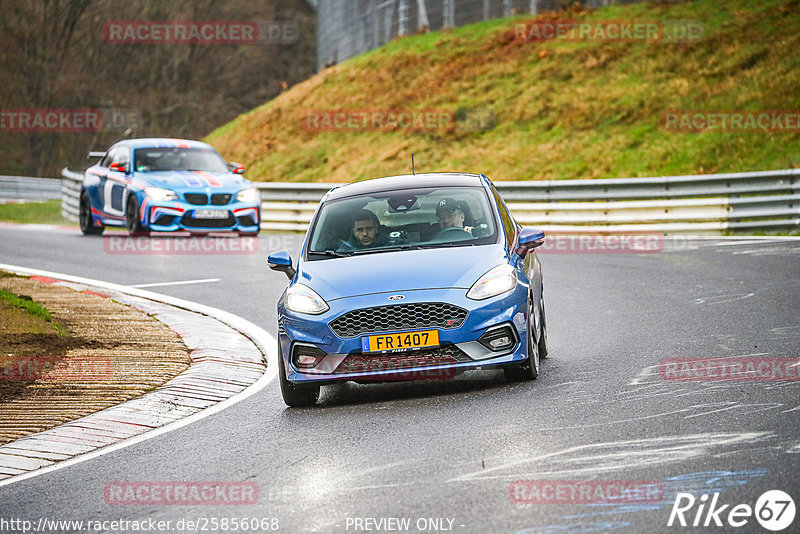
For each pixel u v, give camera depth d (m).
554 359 32.59
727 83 113.06
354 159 129.88
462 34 157.25
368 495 19.58
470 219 31.89
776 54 115.56
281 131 147.88
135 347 37.16
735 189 69.25
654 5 141.62
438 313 28.14
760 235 65.38
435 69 147.25
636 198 72.88
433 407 27.12
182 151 75.94
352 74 156.88
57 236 76.81
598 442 22.06
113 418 28.09
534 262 33.50
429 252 30.30
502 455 21.61
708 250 57.84
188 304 46.84
